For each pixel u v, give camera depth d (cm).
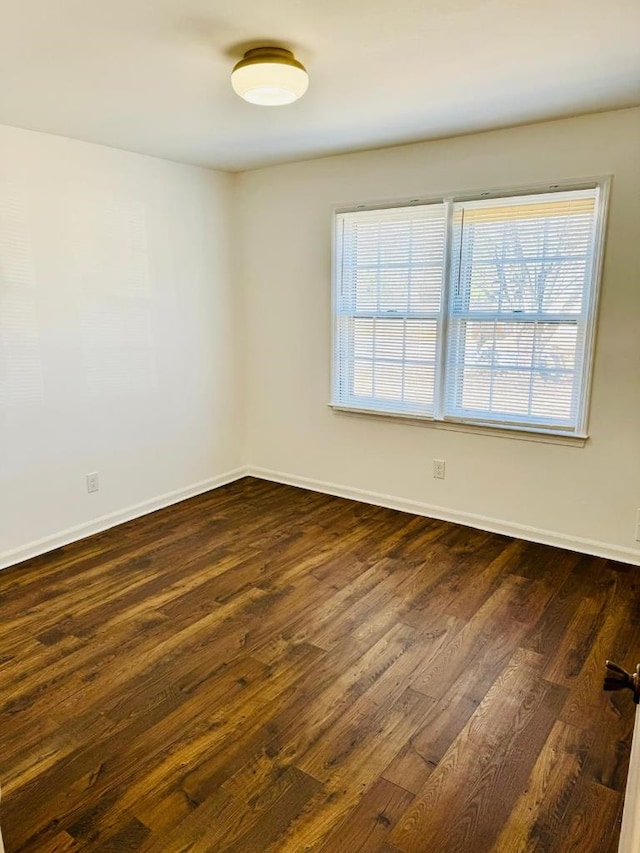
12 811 162
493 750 184
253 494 430
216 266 421
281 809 162
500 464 347
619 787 170
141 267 367
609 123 280
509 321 328
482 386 345
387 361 380
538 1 171
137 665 228
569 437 318
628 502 308
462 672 223
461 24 185
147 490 393
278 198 406
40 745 186
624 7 174
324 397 416
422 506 384
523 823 158
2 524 312
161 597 280
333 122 292
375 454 399
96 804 164
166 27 186
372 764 179
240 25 184
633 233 284
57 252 320
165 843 152
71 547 339
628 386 298
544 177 303
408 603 274
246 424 467
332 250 386
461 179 328
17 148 295
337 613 266
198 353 416
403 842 153
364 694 211
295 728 194
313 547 337
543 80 236
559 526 332
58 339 327
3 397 305
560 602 274
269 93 213
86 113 273
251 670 225
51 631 251
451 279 342
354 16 179
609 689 91
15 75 225
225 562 318
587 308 303
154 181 368
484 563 315
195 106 264
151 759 180
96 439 355
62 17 177
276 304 427
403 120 290
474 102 262
